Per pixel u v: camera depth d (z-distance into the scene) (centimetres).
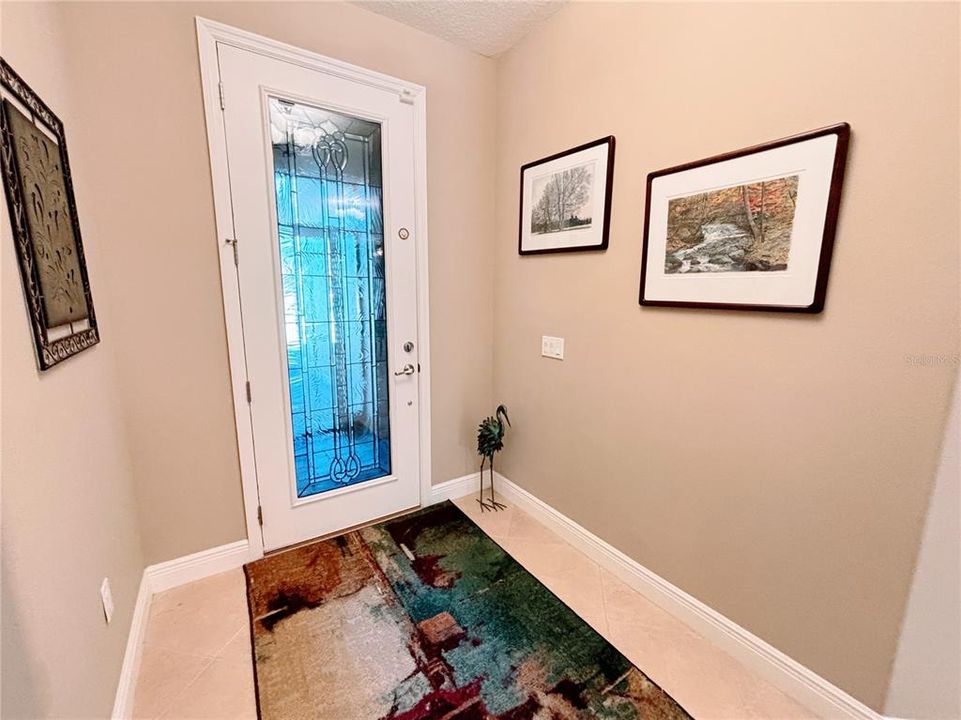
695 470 161
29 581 83
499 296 257
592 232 190
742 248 138
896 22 103
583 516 213
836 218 117
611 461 195
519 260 238
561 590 187
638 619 171
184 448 180
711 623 159
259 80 176
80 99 145
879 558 118
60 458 103
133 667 139
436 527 235
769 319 134
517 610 174
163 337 170
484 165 246
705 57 143
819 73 117
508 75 230
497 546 218
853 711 126
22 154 95
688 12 146
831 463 125
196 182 169
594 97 184
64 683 94
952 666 119
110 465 142
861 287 114
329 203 202
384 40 203
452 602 178
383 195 215
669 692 140
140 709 132
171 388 174
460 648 155
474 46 226
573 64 192
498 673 145
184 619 166
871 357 114
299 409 208
